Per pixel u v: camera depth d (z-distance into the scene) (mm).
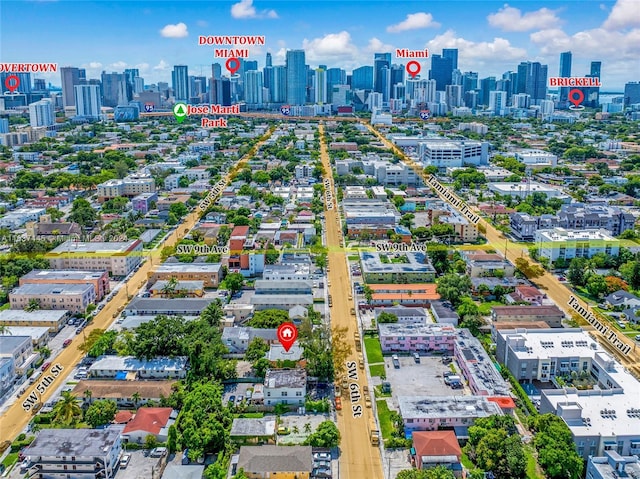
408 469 197125
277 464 189875
